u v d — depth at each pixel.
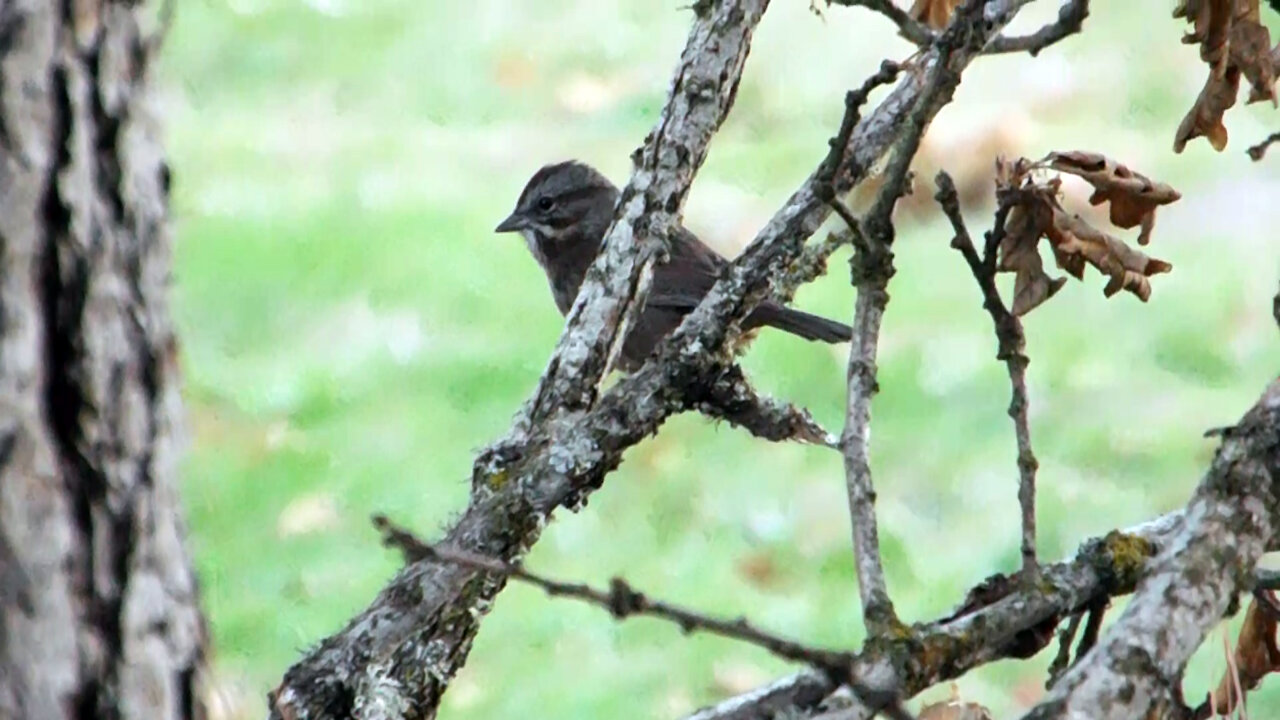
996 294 4.36
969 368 14.84
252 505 13.39
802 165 18.14
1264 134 17.86
